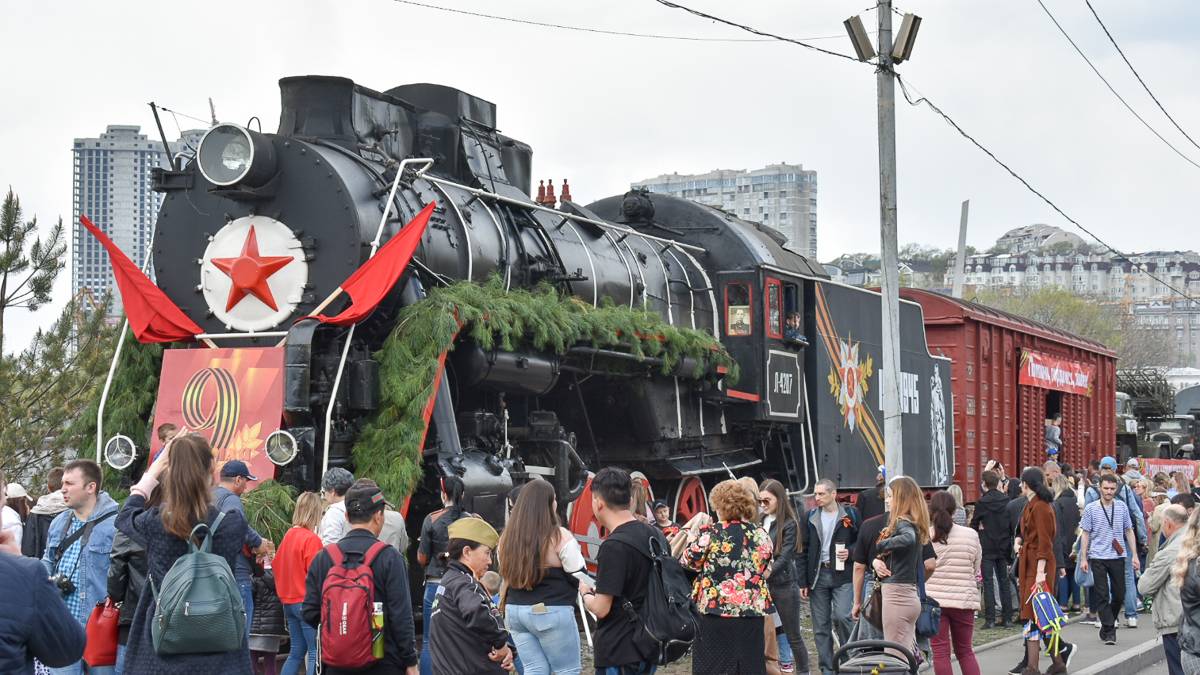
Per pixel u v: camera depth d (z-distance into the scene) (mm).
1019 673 11484
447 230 12234
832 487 10938
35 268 18125
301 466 10648
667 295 16438
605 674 7609
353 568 6699
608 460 15203
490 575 8898
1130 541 13992
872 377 20547
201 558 6172
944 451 22766
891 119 14609
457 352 11609
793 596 10273
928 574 9625
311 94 12266
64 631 5184
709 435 16578
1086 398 31844
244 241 11633
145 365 11836
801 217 135250
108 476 11430
